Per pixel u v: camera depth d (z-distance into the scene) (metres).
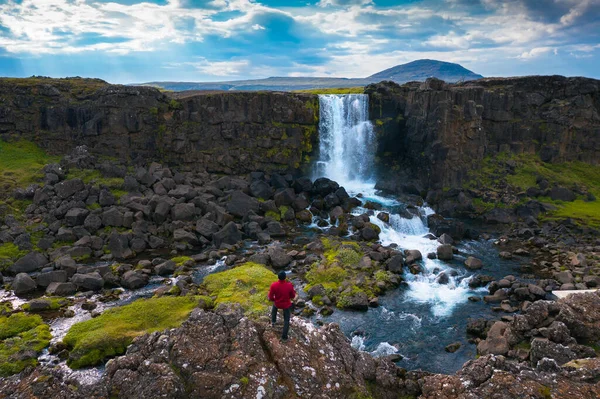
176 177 52.09
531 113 60.25
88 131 52.69
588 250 40.84
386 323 28.78
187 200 47.97
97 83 60.97
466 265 38.19
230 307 27.41
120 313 27.53
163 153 56.41
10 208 42.00
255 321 19.47
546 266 38.19
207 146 57.09
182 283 32.66
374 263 37.16
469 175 55.66
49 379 16.44
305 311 29.56
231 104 56.75
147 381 16.56
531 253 41.47
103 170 49.28
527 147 60.00
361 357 19.56
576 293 25.44
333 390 17.36
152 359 17.47
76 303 30.39
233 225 42.62
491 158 58.34
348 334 27.31
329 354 18.58
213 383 16.44
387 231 45.88
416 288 34.19
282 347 17.95
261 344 18.39
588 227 46.28
